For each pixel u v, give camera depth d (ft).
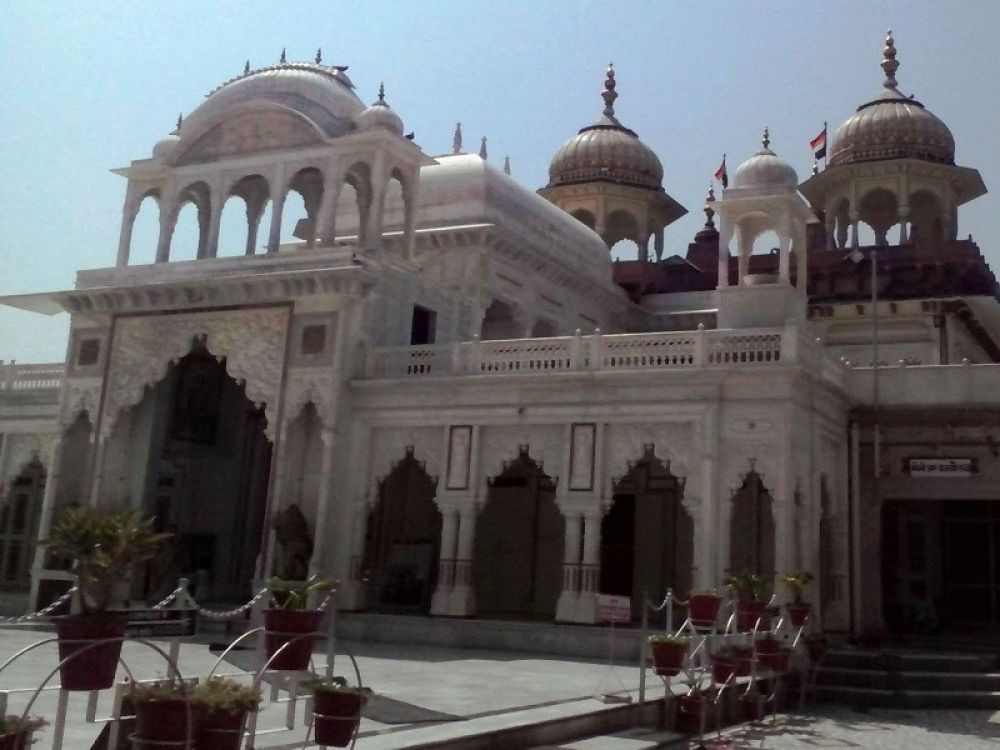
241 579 65.00
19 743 13.37
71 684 17.62
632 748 25.25
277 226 58.70
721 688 30.73
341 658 39.60
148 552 19.31
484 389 51.34
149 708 15.42
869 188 80.07
